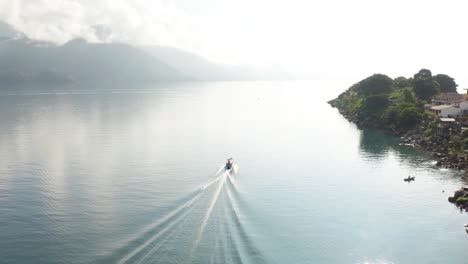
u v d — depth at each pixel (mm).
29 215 92312
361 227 87562
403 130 198625
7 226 86438
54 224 87000
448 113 195000
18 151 159125
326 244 79188
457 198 103875
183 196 103375
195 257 71375
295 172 130625
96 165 137250
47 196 105375
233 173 127812
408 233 85250
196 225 84625
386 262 73812
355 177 125188
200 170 130875
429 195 108625
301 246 77812
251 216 90812
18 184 116062
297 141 186500
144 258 71188
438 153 153250
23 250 75812
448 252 77562
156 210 93688
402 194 109312
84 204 98812
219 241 77750
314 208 97875
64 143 175750
